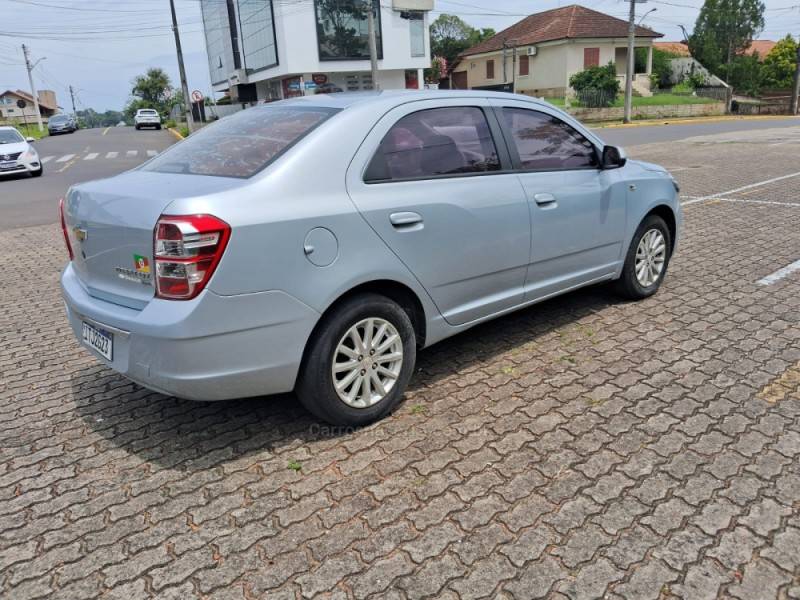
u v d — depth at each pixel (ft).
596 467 9.67
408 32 138.10
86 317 10.24
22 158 57.06
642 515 8.58
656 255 17.06
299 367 10.11
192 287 8.80
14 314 18.08
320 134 10.27
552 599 7.26
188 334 8.85
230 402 12.17
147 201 9.27
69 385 13.24
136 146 98.63
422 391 12.31
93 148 96.89
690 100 139.33
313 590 7.52
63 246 27.20
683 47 217.97
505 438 10.56
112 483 9.74
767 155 51.70
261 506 9.07
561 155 14.08
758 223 26.04
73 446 10.82
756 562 7.70
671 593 7.29
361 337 10.71
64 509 9.16
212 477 9.79
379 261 10.48
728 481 9.22
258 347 9.44
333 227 9.86
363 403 10.86
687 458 9.82
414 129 11.42
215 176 10.09
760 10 193.77
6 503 9.33
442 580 7.60
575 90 134.21
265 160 10.02
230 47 175.22
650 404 11.48
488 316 13.00
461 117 12.28
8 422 11.70
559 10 149.69
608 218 15.03
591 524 8.44
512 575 7.63
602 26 142.20
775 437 10.32
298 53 128.88
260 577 7.75
